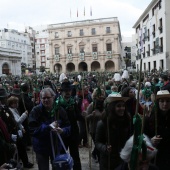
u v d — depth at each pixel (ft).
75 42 202.90
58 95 14.79
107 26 194.39
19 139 17.03
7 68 167.84
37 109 12.32
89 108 16.90
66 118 12.81
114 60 194.80
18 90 21.26
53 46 209.26
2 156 11.25
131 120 11.32
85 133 21.85
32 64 278.26
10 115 15.23
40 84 45.19
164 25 100.48
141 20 144.97
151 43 119.85
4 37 243.19
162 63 106.52
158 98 11.04
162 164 10.94
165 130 10.96
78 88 24.59
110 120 10.75
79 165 14.69
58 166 10.31
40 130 11.59
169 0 99.30
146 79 42.60
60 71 212.43
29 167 17.87
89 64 200.54
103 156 11.16
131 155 6.92
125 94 15.66
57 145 11.91
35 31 306.55
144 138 7.41
